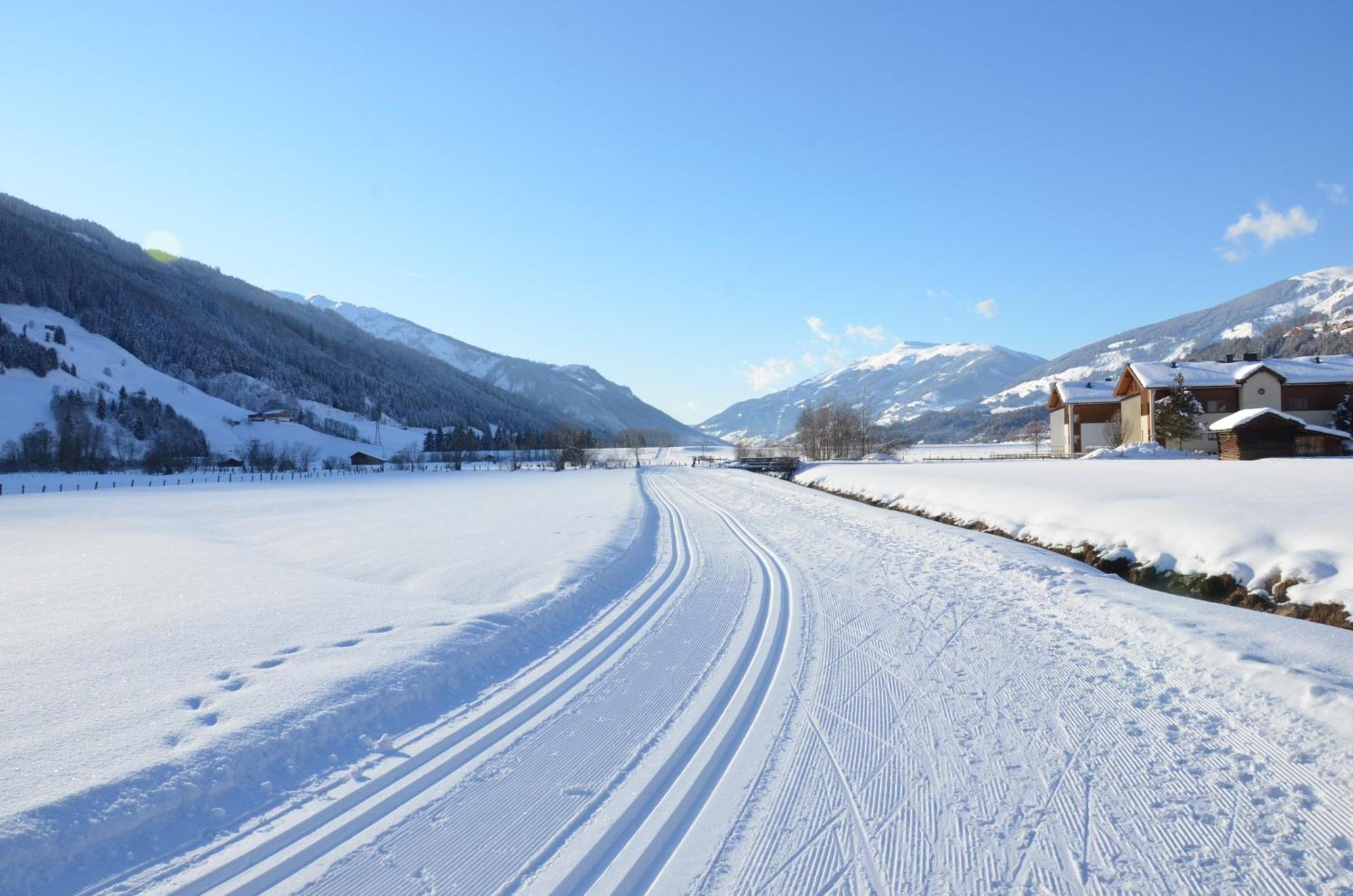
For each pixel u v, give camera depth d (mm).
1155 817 4125
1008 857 3771
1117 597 8812
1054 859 3742
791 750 5109
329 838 3959
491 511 24672
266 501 33281
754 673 6855
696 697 6211
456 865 3725
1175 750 4926
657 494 34531
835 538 16281
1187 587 10305
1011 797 4395
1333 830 3908
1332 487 15523
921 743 5188
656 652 7602
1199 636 6977
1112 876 3590
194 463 88438
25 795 4051
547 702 6117
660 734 5422
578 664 7191
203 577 11961
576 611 9508
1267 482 17500
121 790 4180
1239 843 3848
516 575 11422
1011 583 10344
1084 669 6652
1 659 6891
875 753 5035
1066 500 16000
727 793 4492
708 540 17094
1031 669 6727
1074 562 11508
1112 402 57062
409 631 7809
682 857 3809
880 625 8562
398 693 5992
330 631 7895
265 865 3699
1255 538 10422
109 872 3592
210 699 5723
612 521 19812
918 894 3479
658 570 12883
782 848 3885
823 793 4480
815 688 6398
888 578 11414
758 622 8859
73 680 6227
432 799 4418
